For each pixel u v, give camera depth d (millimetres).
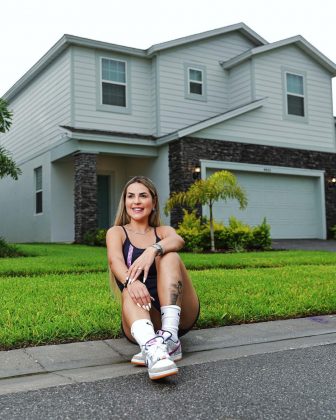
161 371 2539
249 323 4117
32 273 7008
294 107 16859
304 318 4309
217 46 16922
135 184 3400
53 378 2748
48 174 15922
